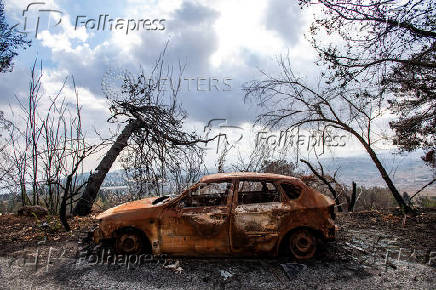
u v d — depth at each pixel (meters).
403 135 8.23
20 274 4.30
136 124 10.34
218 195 5.11
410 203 8.27
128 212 4.75
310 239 4.48
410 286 3.69
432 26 5.84
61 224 7.10
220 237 4.46
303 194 4.64
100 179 9.48
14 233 6.50
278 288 3.68
